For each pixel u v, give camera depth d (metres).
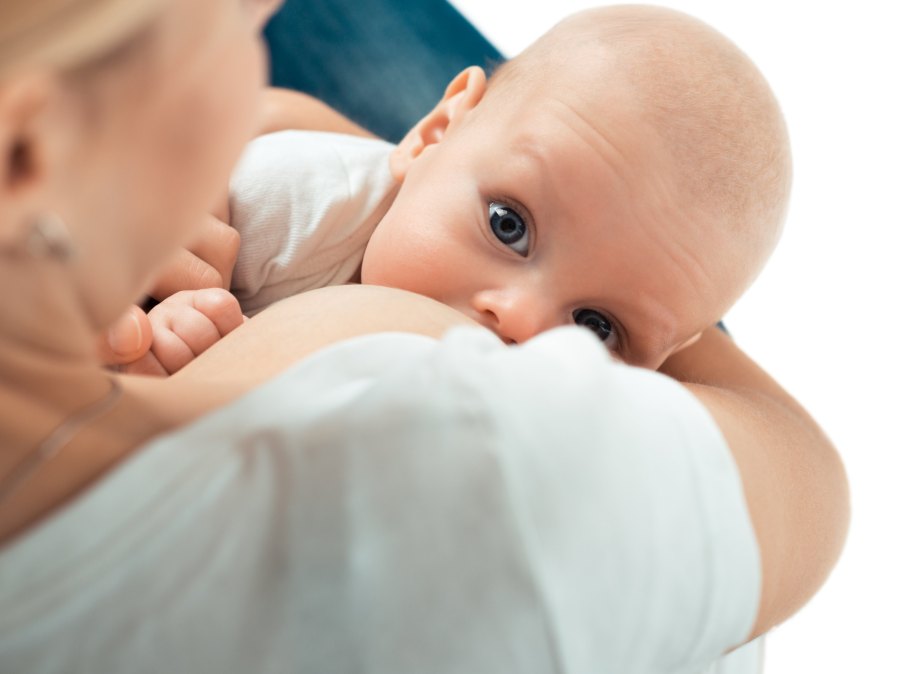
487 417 0.50
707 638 0.60
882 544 2.01
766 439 0.85
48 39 0.38
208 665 0.50
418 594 0.50
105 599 0.49
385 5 1.75
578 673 0.50
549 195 1.12
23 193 0.39
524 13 2.58
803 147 2.37
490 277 1.14
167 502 0.50
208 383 0.58
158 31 0.41
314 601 0.50
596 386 0.53
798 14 2.52
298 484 0.51
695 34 1.23
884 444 2.09
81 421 0.49
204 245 1.14
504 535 0.49
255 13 0.49
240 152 0.47
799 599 0.85
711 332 1.35
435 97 1.72
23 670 0.49
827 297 2.29
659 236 1.12
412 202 1.19
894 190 2.36
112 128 0.41
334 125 1.52
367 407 0.52
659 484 0.55
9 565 0.47
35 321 0.45
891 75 2.45
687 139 1.12
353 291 0.85
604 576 0.52
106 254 0.44
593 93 1.13
